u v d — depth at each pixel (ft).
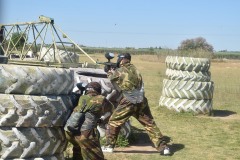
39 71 17.13
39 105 16.98
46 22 31.19
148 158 25.49
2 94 16.46
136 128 34.94
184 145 29.73
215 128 36.86
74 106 19.30
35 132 16.97
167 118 40.65
